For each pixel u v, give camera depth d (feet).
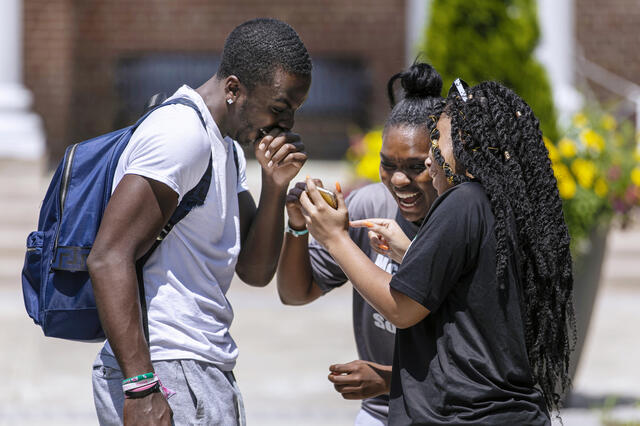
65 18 84.48
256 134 18.58
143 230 16.46
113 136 17.72
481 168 15.76
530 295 15.62
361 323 20.95
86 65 87.10
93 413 34.83
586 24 84.38
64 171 17.51
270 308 54.80
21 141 69.21
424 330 15.92
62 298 17.22
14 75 70.44
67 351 44.45
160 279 17.44
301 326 50.31
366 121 88.12
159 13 87.51
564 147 34.37
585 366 42.91
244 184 20.26
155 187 16.55
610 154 35.42
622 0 84.23
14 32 70.23
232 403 17.83
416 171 18.74
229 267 18.37
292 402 36.58
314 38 88.02
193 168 16.98
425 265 15.38
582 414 34.37
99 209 17.30
